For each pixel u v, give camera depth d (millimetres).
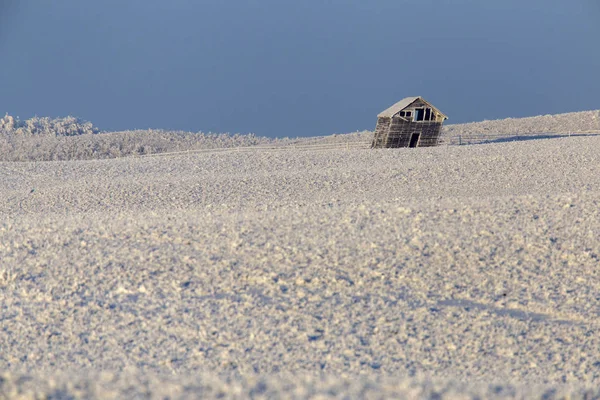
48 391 26422
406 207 87062
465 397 25672
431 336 51719
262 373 43250
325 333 51312
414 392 25281
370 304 57250
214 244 71812
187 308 55562
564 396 28125
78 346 48375
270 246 70375
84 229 80562
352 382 27406
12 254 71125
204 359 45812
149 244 73188
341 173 144125
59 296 58656
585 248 70312
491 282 63000
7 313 54812
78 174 164000
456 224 78250
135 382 27609
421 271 64375
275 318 53750
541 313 57469
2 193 138375
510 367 46875
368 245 70438
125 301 57500
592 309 57719
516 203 88750
